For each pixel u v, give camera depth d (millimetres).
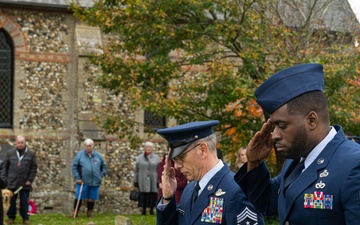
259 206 4219
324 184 3672
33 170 17750
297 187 3764
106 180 22359
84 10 15773
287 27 15320
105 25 15281
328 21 19219
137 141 16203
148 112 23297
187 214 5035
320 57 14016
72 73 22547
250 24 14438
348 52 15055
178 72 16141
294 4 16062
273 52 14406
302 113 3717
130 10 14383
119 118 15977
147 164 20234
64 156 22375
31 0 21906
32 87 22234
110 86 15867
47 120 22297
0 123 22156
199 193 4969
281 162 13992
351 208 3555
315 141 3764
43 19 22375
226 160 17250
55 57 22438
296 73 3779
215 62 14164
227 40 14633
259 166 4148
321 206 3656
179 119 14625
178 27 14883
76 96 22281
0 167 14328
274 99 3760
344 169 3635
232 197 4762
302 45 15328
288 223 3789
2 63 22219
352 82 13969
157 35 14734
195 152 4914
